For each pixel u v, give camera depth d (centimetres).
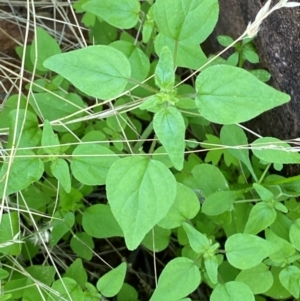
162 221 22
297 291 22
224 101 18
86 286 23
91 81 19
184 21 21
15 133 22
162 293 20
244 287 21
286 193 23
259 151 22
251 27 19
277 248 21
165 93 19
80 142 22
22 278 23
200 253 21
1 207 22
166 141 18
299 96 23
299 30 21
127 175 19
